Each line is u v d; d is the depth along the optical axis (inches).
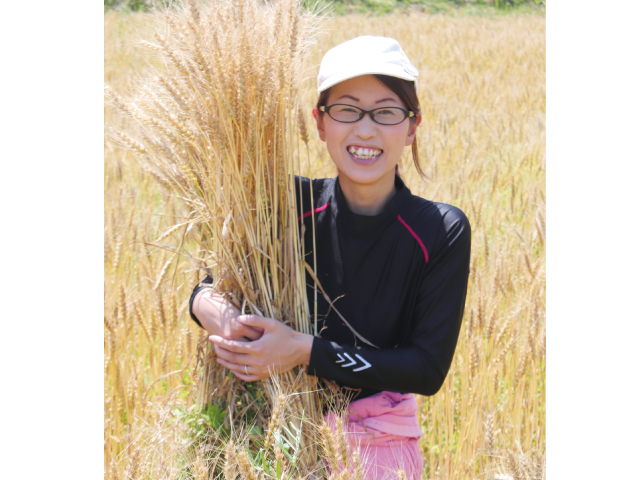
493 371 93.9
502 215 137.3
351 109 59.8
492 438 75.7
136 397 81.9
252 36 58.1
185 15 57.7
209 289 66.3
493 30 362.6
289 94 60.1
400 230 62.9
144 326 89.5
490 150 177.6
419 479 66.7
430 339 60.8
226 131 59.4
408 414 66.0
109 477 61.8
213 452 63.8
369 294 64.6
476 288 103.6
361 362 59.1
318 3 64.0
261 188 63.0
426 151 168.6
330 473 59.6
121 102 62.0
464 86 254.2
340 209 64.7
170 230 65.7
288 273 64.9
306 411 62.4
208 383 68.5
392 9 402.9
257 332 62.0
